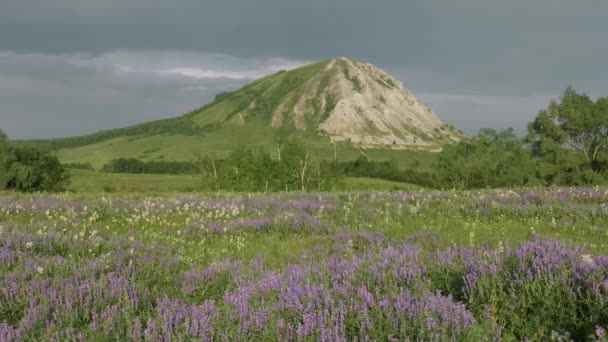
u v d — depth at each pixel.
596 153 78.56
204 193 27.41
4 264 7.73
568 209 14.05
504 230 11.18
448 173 107.00
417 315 5.21
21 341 5.00
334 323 5.18
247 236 12.24
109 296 6.23
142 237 11.59
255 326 5.23
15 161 89.69
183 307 5.65
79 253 9.06
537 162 84.31
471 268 6.55
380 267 7.07
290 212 15.25
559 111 79.69
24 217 14.98
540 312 5.36
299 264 8.05
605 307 5.23
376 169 188.25
